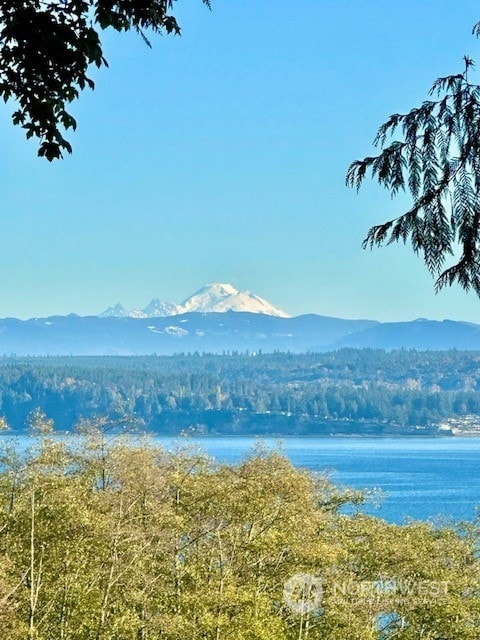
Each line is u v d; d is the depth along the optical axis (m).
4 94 12.02
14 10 11.63
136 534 39.62
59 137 12.37
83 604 39.44
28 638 35.31
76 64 11.88
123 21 12.19
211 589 41.25
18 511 39.59
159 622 38.50
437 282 10.00
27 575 39.53
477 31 9.66
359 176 9.94
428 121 9.75
